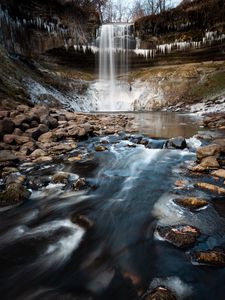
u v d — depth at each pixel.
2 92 13.67
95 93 27.41
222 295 2.84
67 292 3.03
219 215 4.52
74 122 12.59
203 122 15.02
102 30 30.12
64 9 27.78
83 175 6.71
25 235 4.18
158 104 25.44
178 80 26.30
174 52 29.19
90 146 9.58
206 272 3.17
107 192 5.76
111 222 4.52
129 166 7.58
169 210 4.81
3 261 3.57
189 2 27.03
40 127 10.13
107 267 3.40
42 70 25.58
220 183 5.88
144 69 30.34
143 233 4.11
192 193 5.46
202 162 7.01
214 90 24.11
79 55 29.55
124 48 30.44
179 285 3.00
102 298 2.92
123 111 25.14
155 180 6.44
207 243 3.70
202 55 28.34
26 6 24.39
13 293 3.04
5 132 8.94
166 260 3.42
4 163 6.88
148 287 3.00
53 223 4.52
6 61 19.47
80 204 5.21
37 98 18.80
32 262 3.54
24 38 25.00
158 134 11.71
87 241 4.00
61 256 3.66
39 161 7.57
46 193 5.61
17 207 5.02
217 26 26.33
